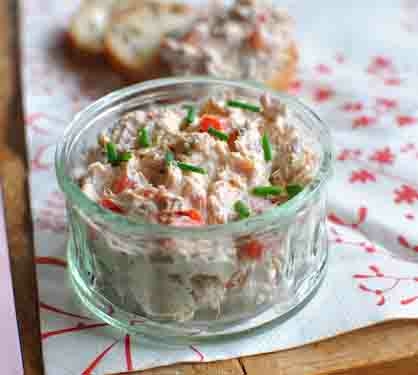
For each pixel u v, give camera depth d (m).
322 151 0.36
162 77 0.48
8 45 0.51
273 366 0.35
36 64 0.49
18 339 0.35
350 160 0.43
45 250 0.39
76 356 0.35
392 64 0.50
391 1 0.55
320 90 0.48
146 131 0.36
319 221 0.36
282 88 0.48
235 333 0.35
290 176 0.36
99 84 0.49
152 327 0.35
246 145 0.35
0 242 0.37
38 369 0.35
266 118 0.37
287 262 0.35
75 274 0.37
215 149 0.35
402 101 0.47
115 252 0.34
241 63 0.47
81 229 0.35
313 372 0.34
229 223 0.33
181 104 0.40
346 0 0.55
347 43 0.52
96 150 0.37
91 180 0.35
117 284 0.35
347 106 0.47
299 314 0.36
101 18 0.52
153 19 0.52
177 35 0.49
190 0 0.55
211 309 0.35
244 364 0.35
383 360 0.35
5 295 0.35
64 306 0.37
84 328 0.36
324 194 0.36
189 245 0.33
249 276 0.34
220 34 0.47
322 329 0.35
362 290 0.37
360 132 0.45
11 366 0.35
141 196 0.34
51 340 0.35
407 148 0.44
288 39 0.48
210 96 0.39
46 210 0.40
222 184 0.34
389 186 0.42
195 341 0.35
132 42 0.50
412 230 0.40
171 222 0.33
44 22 0.53
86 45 0.50
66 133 0.37
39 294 0.37
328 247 0.39
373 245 0.39
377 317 0.36
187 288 0.34
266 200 0.35
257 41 0.47
